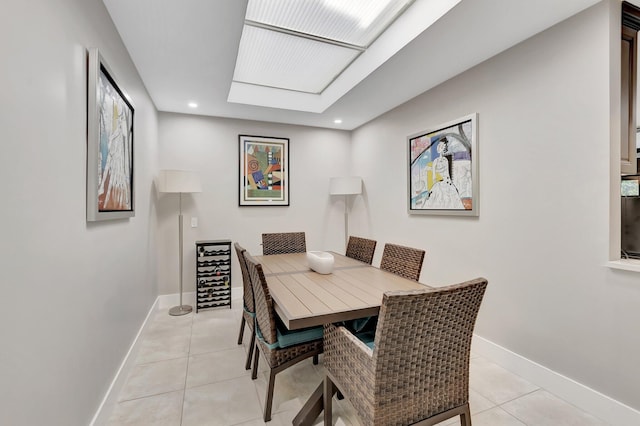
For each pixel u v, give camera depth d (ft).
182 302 11.96
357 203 14.29
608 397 5.45
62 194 3.91
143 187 8.85
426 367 3.86
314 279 6.74
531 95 6.70
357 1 6.82
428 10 6.34
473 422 5.39
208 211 12.42
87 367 4.64
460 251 8.61
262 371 7.13
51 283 3.62
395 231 11.59
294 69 10.03
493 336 7.63
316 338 5.70
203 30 6.34
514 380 6.78
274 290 5.89
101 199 5.07
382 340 3.50
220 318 10.56
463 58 7.65
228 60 7.63
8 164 2.86
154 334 9.17
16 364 2.96
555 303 6.30
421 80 9.00
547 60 6.39
